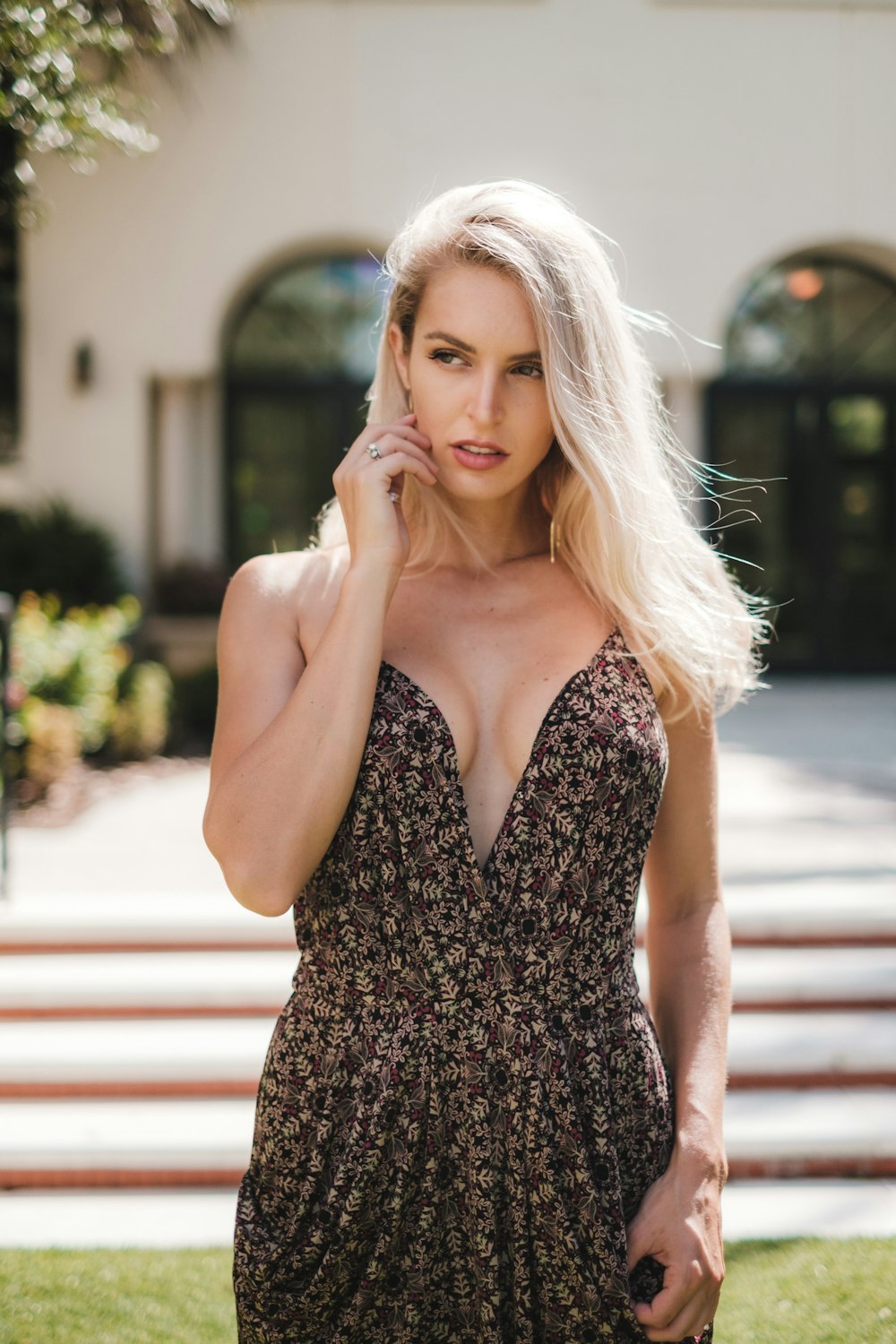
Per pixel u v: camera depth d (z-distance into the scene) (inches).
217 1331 103.0
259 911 53.6
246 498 460.8
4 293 426.6
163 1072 155.1
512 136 426.0
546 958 55.4
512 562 65.3
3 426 429.7
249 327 454.6
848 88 431.8
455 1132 54.7
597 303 58.4
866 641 490.3
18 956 178.9
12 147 260.1
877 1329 102.0
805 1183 140.3
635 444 60.6
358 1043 55.8
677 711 63.1
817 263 466.9
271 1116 57.4
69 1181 140.5
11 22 213.2
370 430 58.2
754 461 481.4
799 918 182.2
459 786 55.4
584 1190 53.6
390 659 58.7
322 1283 53.6
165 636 421.1
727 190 432.1
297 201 424.2
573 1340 53.6
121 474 426.9
